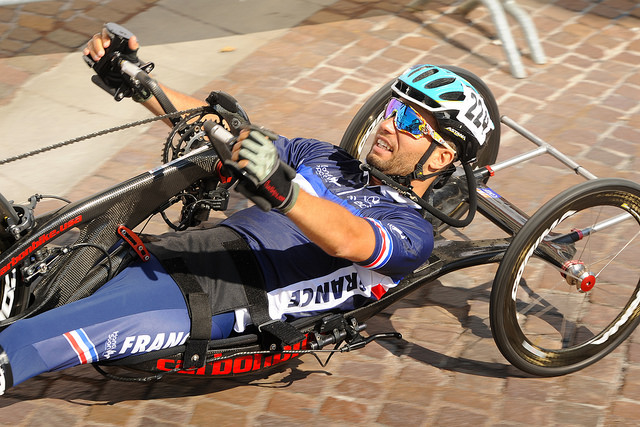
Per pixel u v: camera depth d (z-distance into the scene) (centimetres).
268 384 366
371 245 303
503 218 382
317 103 582
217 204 348
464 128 331
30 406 349
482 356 385
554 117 568
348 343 340
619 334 380
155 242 331
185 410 351
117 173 514
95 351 301
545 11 704
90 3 718
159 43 659
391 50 649
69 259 315
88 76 622
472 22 688
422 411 351
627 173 511
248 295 323
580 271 368
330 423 345
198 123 346
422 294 425
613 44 657
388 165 340
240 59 637
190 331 314
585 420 347
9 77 616
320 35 670
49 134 554
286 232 335
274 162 263
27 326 295
